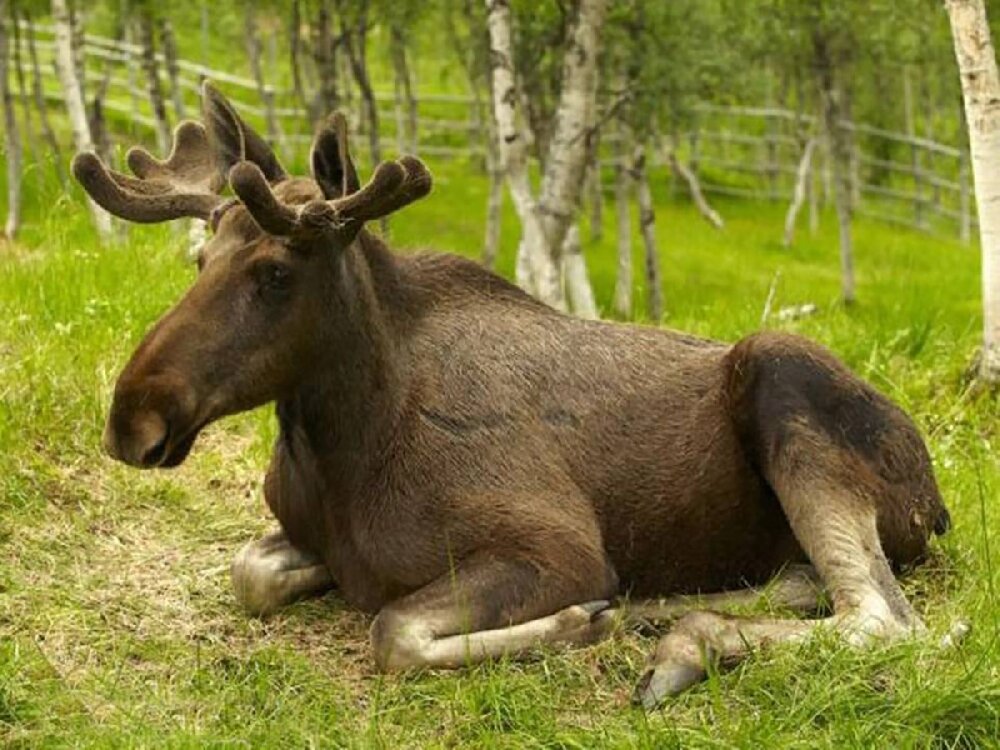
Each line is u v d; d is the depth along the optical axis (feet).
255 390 26.66
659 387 29.43
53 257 51.24
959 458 41.75
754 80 115.44
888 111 187.21
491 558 27.07
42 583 30.22
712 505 28.96
